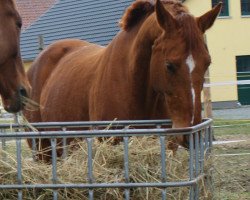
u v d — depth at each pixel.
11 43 5.27
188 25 5.34
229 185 8.14
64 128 4.98
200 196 4.14
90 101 6.57
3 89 5.33
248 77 34.41
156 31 5.62
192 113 5.14
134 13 6.27
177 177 4.09
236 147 12.98
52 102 7.47
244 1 35.22
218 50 34.88
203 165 4.23
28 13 46.16
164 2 5.84
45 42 36.12
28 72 8.73
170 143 4.79
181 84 5.20
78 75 7.11
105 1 35.78
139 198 4.00
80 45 8.50
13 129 5.07
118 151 4.20
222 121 20.41
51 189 3.92
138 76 5.95
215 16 5.70
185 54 5.21
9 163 4.07
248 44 35.06
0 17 5.25
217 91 33.78
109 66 6.31
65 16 36.94
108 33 33.66
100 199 3.96
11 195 3.97
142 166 4.09
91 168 3.87
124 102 6.09
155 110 6.12
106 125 4.90
